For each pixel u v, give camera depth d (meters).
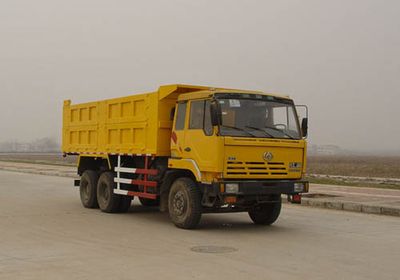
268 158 12.07
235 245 10.48
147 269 8.23
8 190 23.19
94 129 16.72
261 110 12.30
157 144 13.45
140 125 14.23
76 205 17.50
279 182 12.12
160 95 13.45
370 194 21.66
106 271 8.06
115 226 12.88
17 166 48.47
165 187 13.34
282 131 12.49
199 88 13.30
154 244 10.46
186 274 7.92
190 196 12.29
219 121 11.52
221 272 8.08
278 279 7.72
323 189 24.31
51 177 33.59
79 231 11.99
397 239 11.57
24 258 8.97
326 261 9.06
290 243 10.84
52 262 8.66
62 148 18.97
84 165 17.50
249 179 11.87
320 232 12.48
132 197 15.73
